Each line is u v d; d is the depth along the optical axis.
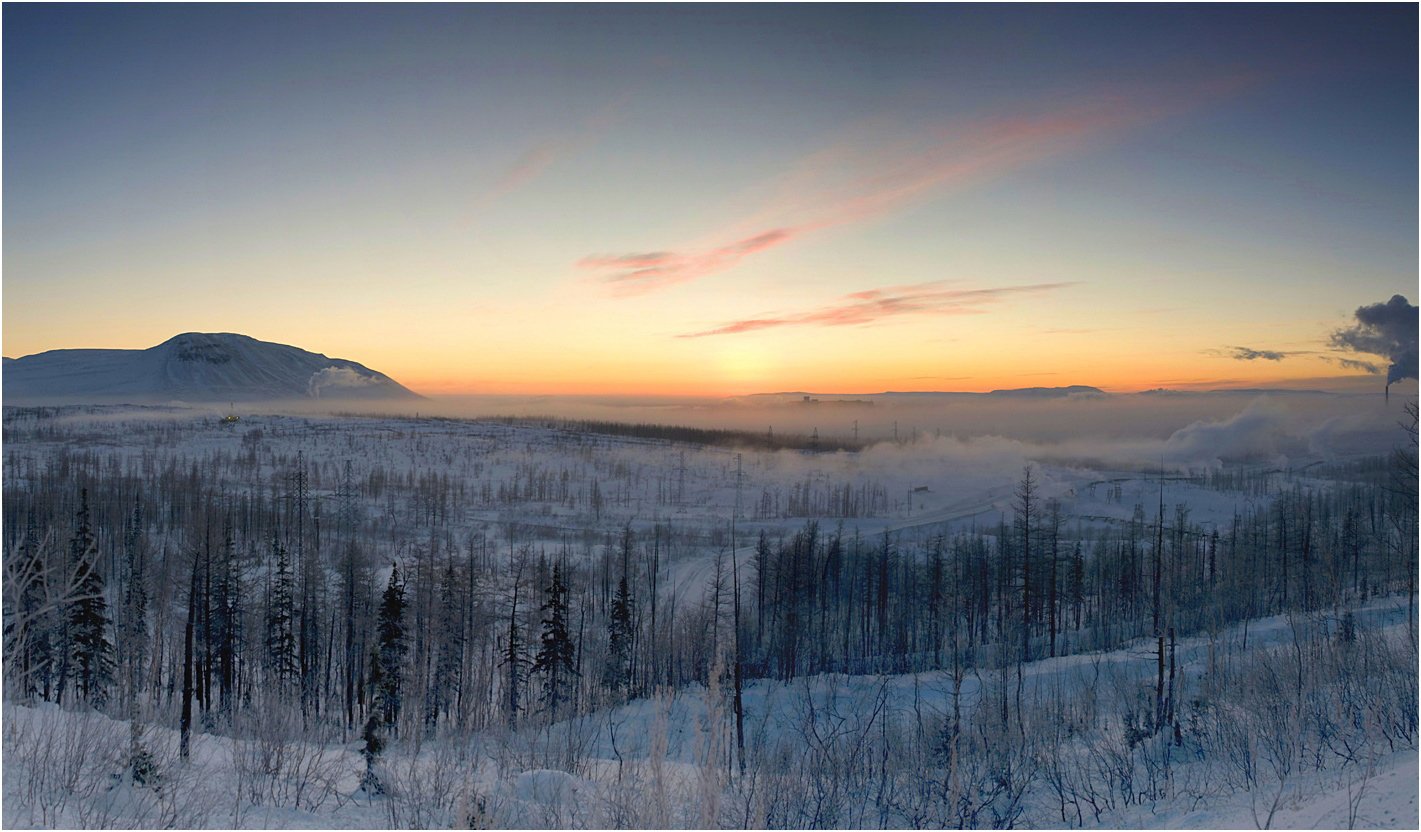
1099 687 36.88
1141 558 85.06
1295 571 74.50
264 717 22.58
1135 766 22.50
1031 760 24.23
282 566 52.66
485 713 44.19
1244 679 28.05
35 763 16.47
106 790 16.16
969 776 22.27
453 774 20.16
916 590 76.69
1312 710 22.08
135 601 50.53
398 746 26.67
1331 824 11.65
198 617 45.19
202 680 43.94
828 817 18.59
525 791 18.55
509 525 145.62
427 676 46.81
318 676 51.03
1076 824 18.08
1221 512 159.75
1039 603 69.88
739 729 25.42
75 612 38.72
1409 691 21.36
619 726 29.52
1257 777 18.20
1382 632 31.33
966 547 89.25
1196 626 57.62
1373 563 63.84
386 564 89.56
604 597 80.31
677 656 60.03
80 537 40.94
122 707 33.72
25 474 164.50
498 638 57.16
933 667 55.50
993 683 37.84
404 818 17.33
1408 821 10.81
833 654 68.50
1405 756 15.82
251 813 16.84
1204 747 22.80
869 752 24.62
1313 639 32.69
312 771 20.83
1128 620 72.56
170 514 106.12
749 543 130.00
